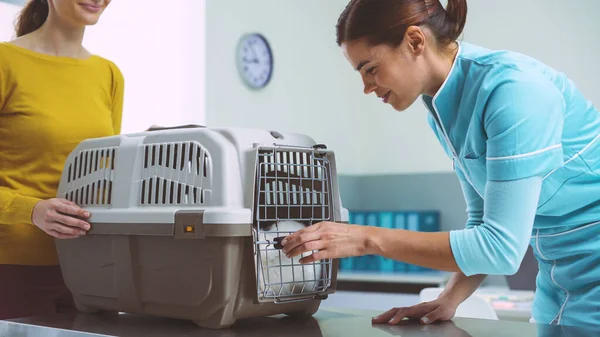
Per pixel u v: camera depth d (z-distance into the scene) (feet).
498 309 10.12
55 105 5.08
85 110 5.21
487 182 3.67
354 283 12.65
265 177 4.02
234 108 11.98
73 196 4.68
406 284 12.17
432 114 4.33
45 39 5.23
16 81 4.97
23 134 4.96
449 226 15.33
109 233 4.28
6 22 8.16
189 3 11.12
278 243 3.92
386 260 14.07
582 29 14.17
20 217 4.61
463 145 4.11
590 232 4.23
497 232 3.53
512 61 3.78
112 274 4.37
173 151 4.09
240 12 12.16
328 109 14.97
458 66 3.95
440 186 15.51
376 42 3.83
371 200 16.22
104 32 9.89
